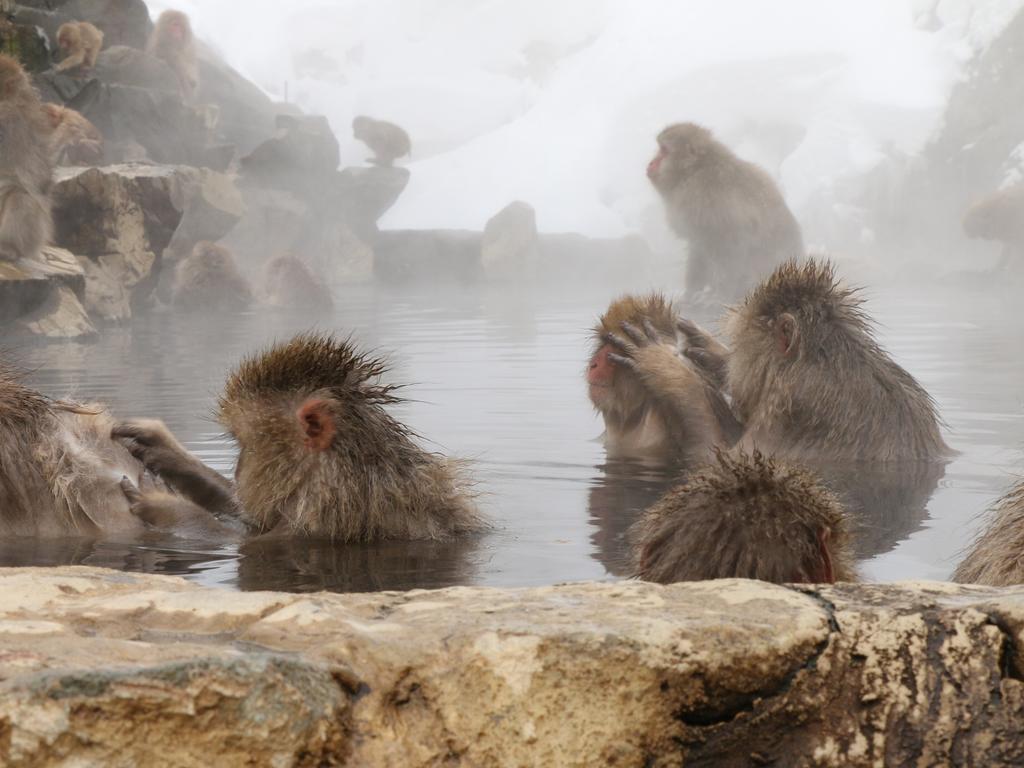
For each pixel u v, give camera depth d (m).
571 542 5.86
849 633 2.90
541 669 2.71
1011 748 2.82
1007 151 45.72
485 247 38.38
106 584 3.30
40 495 6.17
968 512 6.52
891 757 2.84
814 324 8.33
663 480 7.44
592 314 22.00
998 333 16.94
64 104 27.77
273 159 34.25
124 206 21.80
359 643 2.76
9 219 17.59
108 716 2.38
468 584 5.05
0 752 2.31
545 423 9.58
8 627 2.79
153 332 18.48
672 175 22.73
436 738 2.70
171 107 30.42
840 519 4.21
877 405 8.14
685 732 2.78
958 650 2.89
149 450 6.55
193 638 2.88
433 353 14.63
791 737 2.84
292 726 2.52
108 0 33.41
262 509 6.14
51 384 11.58
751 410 8.45
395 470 6.07
